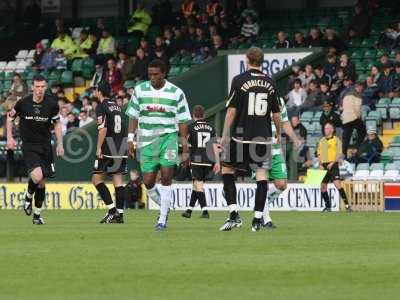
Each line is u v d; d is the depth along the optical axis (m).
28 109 50.12
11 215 64.06
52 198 75.94
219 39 90.25
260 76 43.25
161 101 45.78
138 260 33.53
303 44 86.44
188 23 92.88
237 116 43.50
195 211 70.50
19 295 26.39
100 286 27.83
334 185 69.75
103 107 53.28
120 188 53.88
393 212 66.88
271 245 38.38
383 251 36.16
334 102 79.69
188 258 34.00
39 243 39.91
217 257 34.25
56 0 110.19
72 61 97.56
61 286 27.92
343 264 32.25
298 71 82.00
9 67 101.12
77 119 86.06
